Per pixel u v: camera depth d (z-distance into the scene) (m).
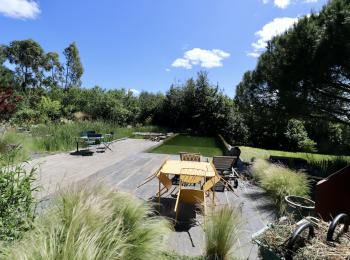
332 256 2.03
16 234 2.38
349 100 7.66
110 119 20.92
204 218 3.42
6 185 2.80
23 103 18.28
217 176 4.92
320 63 6.91
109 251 2.00
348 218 2.30
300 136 16.38
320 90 7.77
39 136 10.70
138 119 24.05
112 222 2.33
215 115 21.95
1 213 2.57
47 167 7.25
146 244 2.49
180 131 23.47
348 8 6.71
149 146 12.77
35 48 42.06
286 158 9.13
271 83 8.49
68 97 24.11
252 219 4.48
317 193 3.63
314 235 2.32
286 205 4.38
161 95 26.11
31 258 1.74
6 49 40.59
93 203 2.44
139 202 3.00
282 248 2.30
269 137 17.02
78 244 1.85
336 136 14.27
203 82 23.33
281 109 8.71
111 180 6.48
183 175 4.76
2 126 9.28
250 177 7.23
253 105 9.59
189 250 3.35
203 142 17.02
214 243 2.96
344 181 3.39
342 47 6.57
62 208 2.51
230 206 3.31
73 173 6.85
